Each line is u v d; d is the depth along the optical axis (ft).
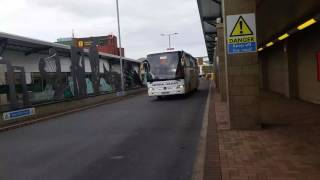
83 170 28.45
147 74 99.35
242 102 39.55
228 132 38.17
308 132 35.58
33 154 36.04
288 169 23.75
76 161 31.58
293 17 56.08
